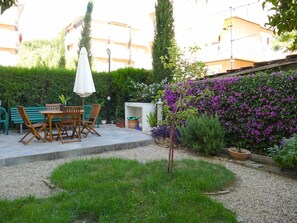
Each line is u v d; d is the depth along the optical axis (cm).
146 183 316
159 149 586
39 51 1894
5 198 281
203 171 380
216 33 1315
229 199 298
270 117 468
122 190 297
